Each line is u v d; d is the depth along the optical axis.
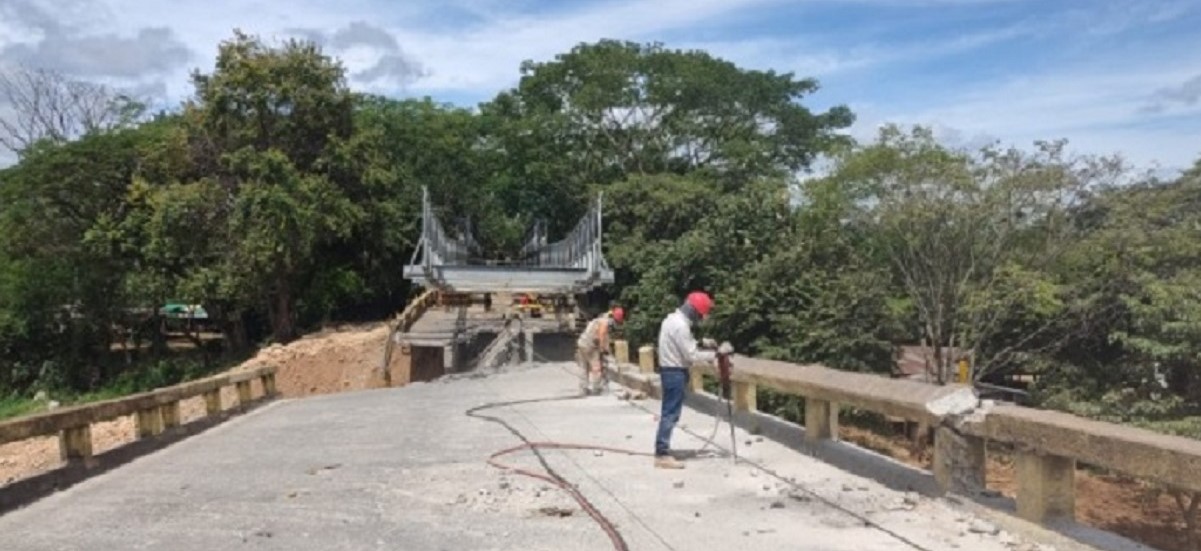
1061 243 25.11
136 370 48.84
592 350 19.06
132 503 9.45
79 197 46.53
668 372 10.27
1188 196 24.84
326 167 45.84
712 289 31.98
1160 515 19.12
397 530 7.95
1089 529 6.71
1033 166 25.81
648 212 41.53
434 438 13.53
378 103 57.94
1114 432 6.31
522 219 59.28
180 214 41.81
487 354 35.91
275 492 9.77
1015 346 24.97
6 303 48.03
